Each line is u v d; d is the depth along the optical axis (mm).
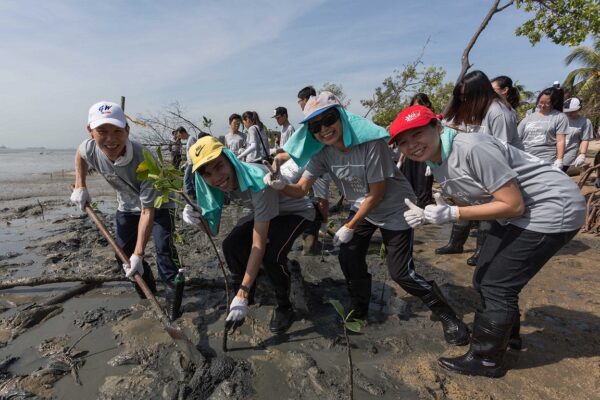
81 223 6492
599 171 6359
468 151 1933
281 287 2838
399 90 8844
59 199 9820
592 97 19875
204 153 2227
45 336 2889
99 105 2625
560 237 2047
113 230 5980
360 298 2980
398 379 2348
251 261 2465
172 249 3135
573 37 6633
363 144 2395
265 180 2357
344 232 2643
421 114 1926
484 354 2289
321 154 2633
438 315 2752
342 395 2203
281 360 2557
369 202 2500
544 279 3771
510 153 2059
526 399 2137
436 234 5629
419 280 2621
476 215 1968
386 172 2457
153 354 2619
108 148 2676
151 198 2750
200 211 2287
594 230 5402
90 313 3219
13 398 2209
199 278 3693
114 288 3756
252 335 2867
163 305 3354
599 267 4078
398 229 2611
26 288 3752
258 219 2482
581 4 6410
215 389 2279
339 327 2973
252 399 2193
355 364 2510
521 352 2582
